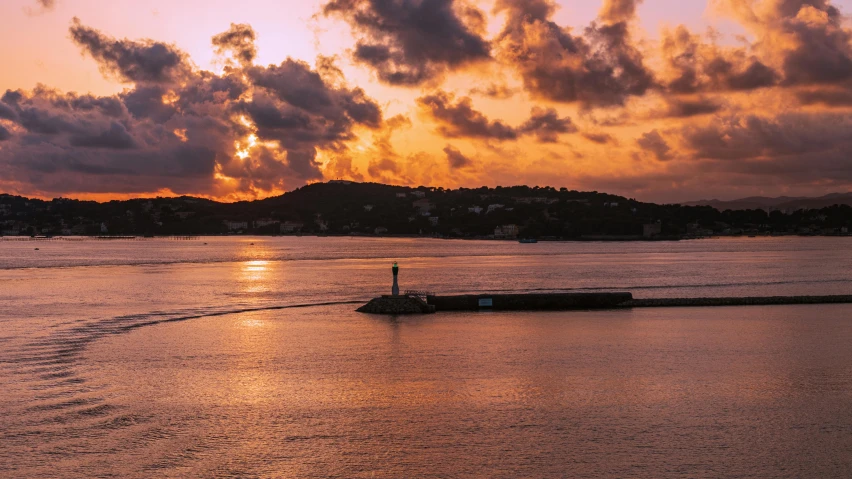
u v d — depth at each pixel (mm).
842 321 38656
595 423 18609
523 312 44031
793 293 61938
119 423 18734
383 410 19969
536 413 19578
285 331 35844
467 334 34438
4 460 15898
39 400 21125
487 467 15414
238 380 23875
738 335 33688
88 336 34281
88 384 23266
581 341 32031
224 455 16250
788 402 20656
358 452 16422
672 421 18797
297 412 19781
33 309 47969
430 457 16062
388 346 30844
